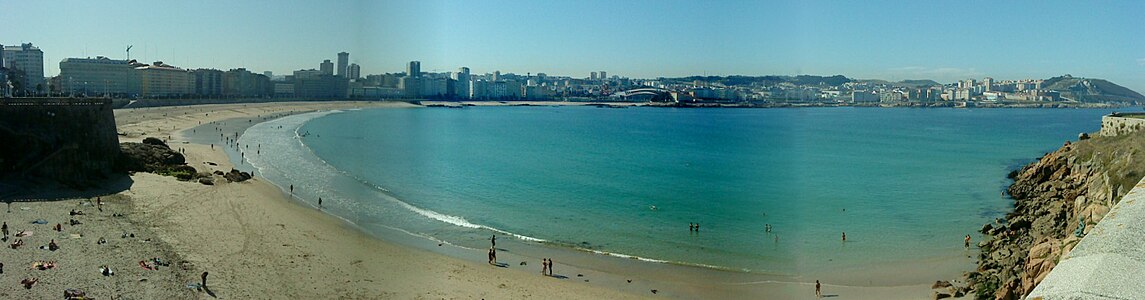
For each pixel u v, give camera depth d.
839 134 168.38
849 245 48.41
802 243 48.81
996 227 53.84
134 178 64.94
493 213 58.53
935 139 158.38
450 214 57.72
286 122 167.12
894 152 123.50
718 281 39.84
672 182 78.25
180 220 48.47
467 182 76.94
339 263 40.00
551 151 117.88
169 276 35.59
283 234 46.31
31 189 54.91
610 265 43.09
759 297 36.75
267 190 64.88
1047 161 76.56
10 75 132.00
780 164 99.12
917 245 48.59
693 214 58.56
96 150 65.62
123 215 48.78
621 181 79.00
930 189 75.94
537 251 46.16
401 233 50.06
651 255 45.38
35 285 32.97
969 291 36.59
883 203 65.88
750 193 70.56
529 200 65.06
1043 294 13.66
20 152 58.28
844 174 88.69
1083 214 45.88
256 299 33.19
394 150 112.06
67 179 59.44
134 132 117.06
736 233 51.72
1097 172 56.16
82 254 38.38
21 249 38.69
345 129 153.62
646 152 116.00
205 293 33.50
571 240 49.31
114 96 186.75
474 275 39.84
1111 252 14.92
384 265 40.41
